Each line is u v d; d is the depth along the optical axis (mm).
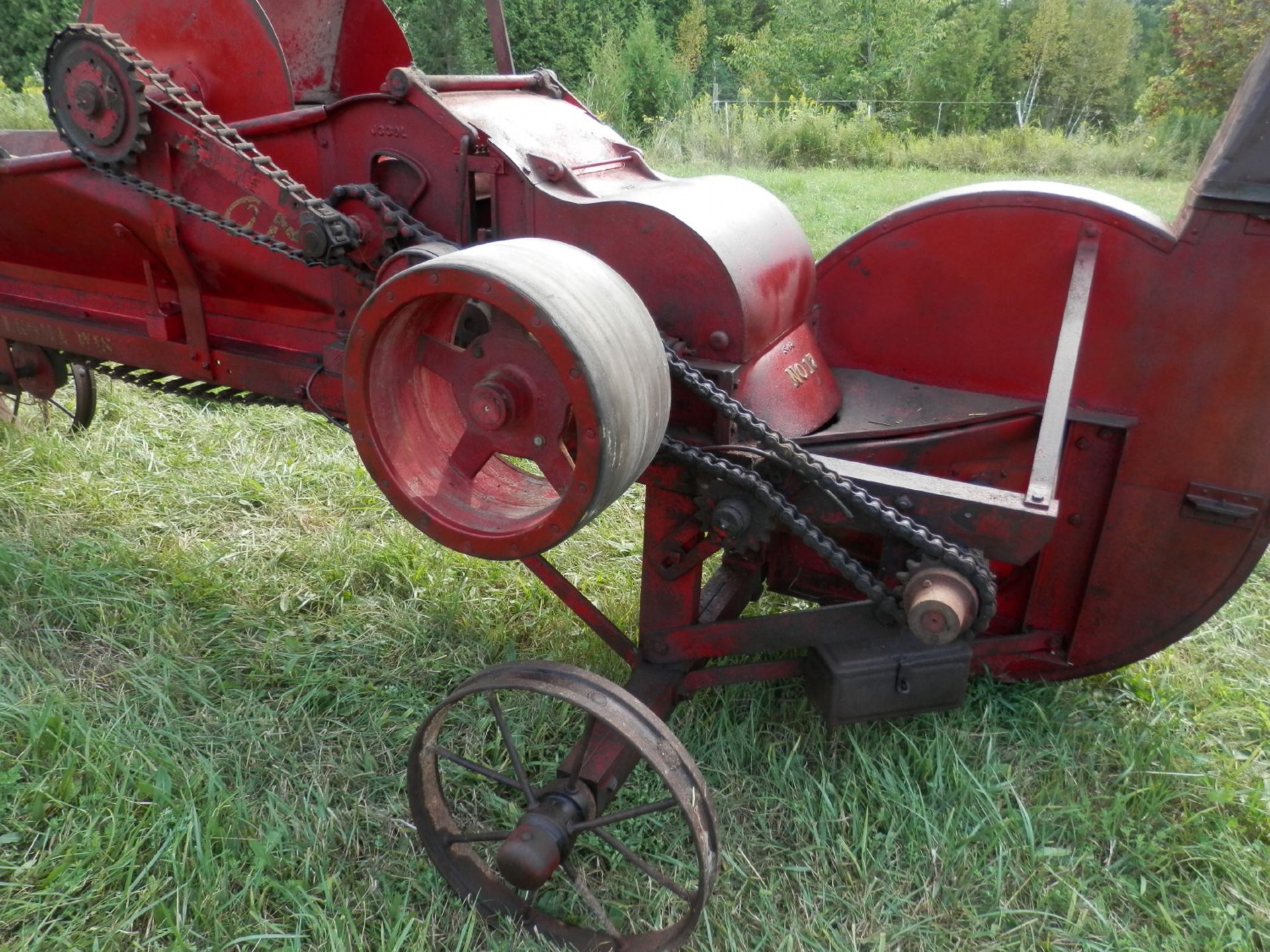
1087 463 3043
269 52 3053
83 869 2646
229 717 3332
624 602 4016
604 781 2576
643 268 2656
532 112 3100
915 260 3189
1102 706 3418
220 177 2936
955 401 3186
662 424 2344
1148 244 2801
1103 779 3139
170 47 3238
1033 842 2840
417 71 2773
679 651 3033
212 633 3816
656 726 2439
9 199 3502
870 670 2838
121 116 2834
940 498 2434
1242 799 2982
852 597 3508
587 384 2051
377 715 3400
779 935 2605
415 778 2652
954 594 2350
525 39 22656
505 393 2344
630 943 2506
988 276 3096
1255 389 2777
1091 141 17172
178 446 5219
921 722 3307
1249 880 2729
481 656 3730
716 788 3096
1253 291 2705
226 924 2553
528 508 2574
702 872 2354
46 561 4051
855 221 9859
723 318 2619
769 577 3613
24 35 15719
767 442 2494
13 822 2781
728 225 2678
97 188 3252
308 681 3518
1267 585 4148
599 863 2811
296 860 2764
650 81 21953
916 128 23219
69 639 3730
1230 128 2723
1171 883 2748
